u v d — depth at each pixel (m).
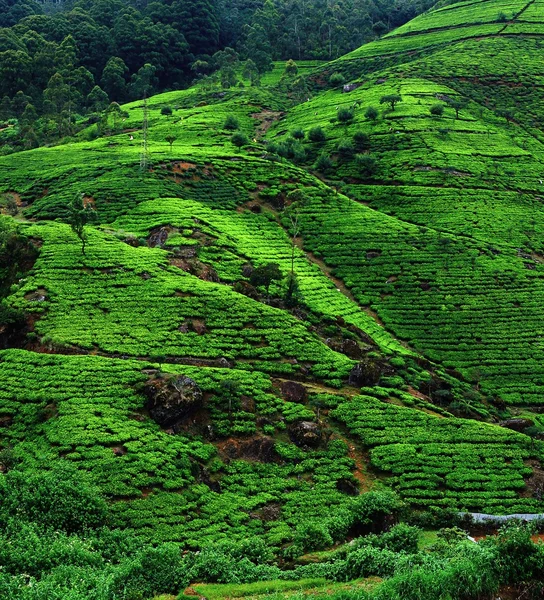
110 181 115.38
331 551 42.62
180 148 140.62
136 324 71.56
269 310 77.56
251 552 42.31
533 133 156.75
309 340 73.94
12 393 59.19
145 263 83.62
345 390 67.88
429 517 50.97
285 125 175.25
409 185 128.50
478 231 112.19
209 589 34.97
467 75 184.38
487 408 73.81
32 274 79.81
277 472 55.84
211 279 85.81
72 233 90.94
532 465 59.38
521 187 129.75
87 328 70.06
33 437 54.12
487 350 83.75
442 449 59.78
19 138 173.00
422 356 82.62
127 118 181.12
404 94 174.00
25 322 71.25
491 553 32.69
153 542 43.09
